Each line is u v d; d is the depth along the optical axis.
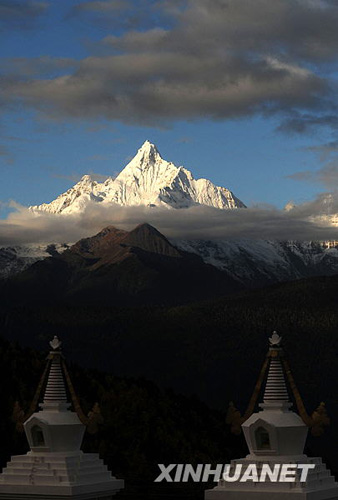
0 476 47.97
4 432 92.56
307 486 42.97
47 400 48.69
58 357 49.41
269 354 45.28
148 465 92.00
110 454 93.69
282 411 44.38
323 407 43.84
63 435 47.91
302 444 44.22
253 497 42.84
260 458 43.72
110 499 48.66
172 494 68.81
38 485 47.03
